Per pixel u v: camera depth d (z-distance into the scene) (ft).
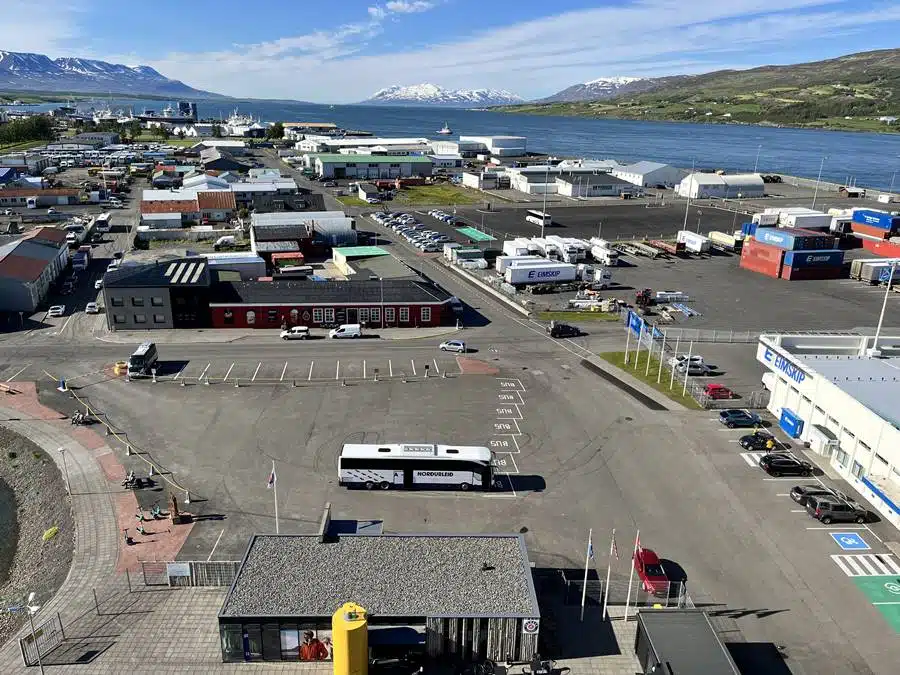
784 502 164.45
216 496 160.86
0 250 345.10
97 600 125.80
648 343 268.00
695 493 167.32
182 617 121.70
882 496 158.81
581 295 346.54
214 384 226.99
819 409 191.62
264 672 110.42
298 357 255.09
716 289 370.32
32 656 112.37
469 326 298.97
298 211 508.12
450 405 214.48
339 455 181.78
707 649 107.76
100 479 167.73
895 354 224.74
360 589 115.96
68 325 287.69
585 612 125.70
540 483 170.40
